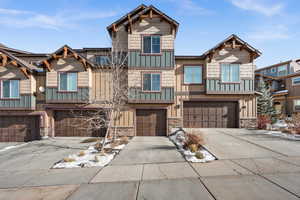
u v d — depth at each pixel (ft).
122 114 42.98
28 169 21.12
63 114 44.47
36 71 43.91
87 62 41.70
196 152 25.12
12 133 44.19
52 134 43.60
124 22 44.29
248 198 13.08
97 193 14.47
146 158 23.98
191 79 45.24
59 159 25.41
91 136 44.19
